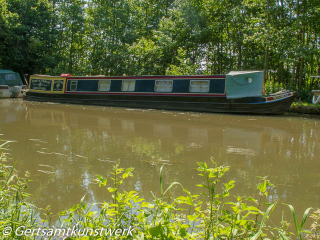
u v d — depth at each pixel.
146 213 2.01
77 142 7.29
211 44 26.77
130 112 14.92
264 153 6.55
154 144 7.28
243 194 3.99
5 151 6.14
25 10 30.38
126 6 31.09
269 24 18.73
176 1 27.25
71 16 31.27
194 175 4.79
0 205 2.50
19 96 24.80
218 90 15.18
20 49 30.61
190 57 26.55
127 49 28.88
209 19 25.31
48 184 4.19
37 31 30.70
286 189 4.23
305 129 10.12
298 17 18.61
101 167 5.12
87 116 12.91
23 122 10.65
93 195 3.79
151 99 16.92
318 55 18.05
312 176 4.89
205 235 2.00
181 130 9.58
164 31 27.28
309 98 17.47
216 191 4.08
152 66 27.00
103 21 29.84
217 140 7.98
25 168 4.95
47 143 7.06
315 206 3.62
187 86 15.97
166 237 1.75
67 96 19.73
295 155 6.41
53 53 32.16
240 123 11.42
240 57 23.81
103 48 30.58
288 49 17.80
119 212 2.15
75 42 33.44
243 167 5.39
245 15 22.80
